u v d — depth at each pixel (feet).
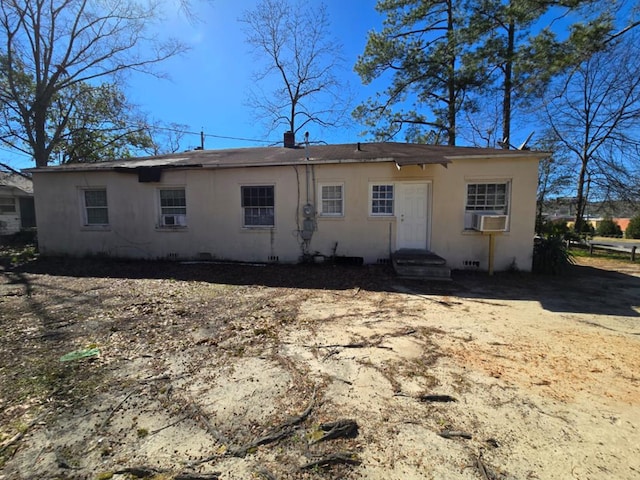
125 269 28.35
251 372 9.87
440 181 27.27
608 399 8.54
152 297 18.74
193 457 6.32
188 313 15.84
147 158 36.94
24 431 7.07
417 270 24.27
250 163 29.55
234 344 12.05
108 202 32.99
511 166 26.04
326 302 18.11
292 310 16.53
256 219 31.07
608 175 51.16
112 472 5.93
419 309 16.83
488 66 48.83
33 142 53.36
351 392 8.75
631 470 6.08
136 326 13.88
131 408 7.97
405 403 8.25
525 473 5.98
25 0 48.91
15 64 51.62
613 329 13.94
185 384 9.13
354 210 28.84
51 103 57.52
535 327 14.14
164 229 32.30
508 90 49.39
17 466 6.07
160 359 10.75
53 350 11.43
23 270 28.19
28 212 66.74
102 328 13.64
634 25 31.24
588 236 55.16
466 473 5.97
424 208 28.09
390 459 6.32
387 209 28.73
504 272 26.48
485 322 14.79
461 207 27.12
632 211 54.44
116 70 54.90
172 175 31.86
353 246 29.12
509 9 39.78
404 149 32.40
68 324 14.10
